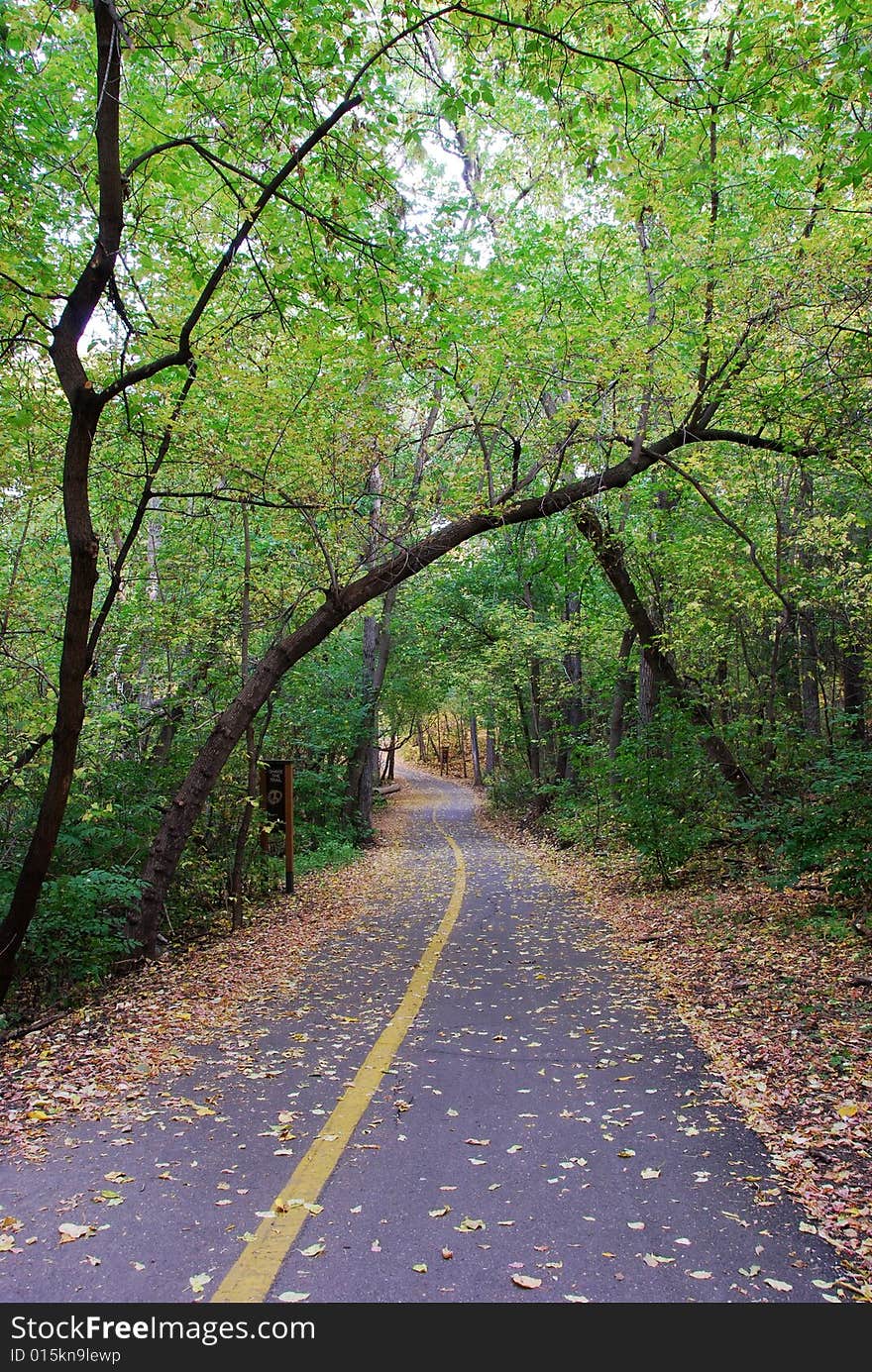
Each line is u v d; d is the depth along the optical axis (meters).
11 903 7.67
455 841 23.39
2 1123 4.44
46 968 8.52
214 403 9.32
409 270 7.75
